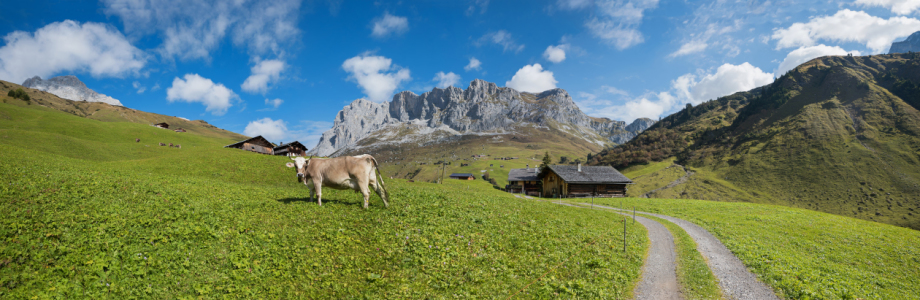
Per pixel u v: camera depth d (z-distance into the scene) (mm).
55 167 25625
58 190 16938
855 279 17719
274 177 47812
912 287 17578
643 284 15156
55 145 58094
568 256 17391
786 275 16156
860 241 28562
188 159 51156
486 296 12508
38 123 88750
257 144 101438
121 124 109000
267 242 14258
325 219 17875
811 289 14039
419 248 15695
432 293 12344
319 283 12305
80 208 14648
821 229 33000
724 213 44094
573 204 58781
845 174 175750
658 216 42812
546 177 97750
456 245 16672
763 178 193875
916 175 161500
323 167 20922
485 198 32844
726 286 15352
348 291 12070
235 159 54219
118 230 12852
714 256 20969
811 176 182875
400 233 17078
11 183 16844
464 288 12875
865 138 199750
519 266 15375
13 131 57719
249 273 12086
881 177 167500
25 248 10586
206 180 33781
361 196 27328
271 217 17203
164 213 15711
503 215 24047
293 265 13094
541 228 22016
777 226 34562
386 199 22047
